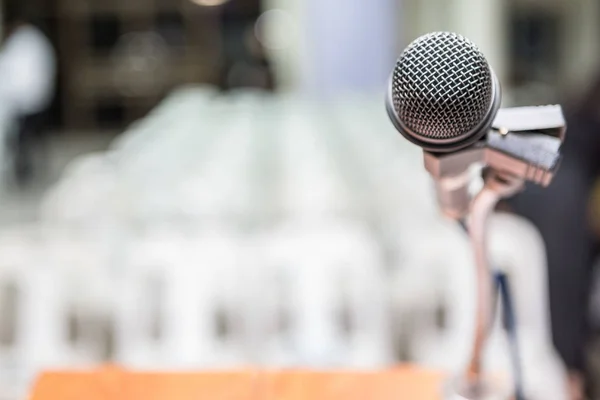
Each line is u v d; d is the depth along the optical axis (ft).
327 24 20.24
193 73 31.30
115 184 7.74
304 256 6.37
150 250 6.34
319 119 12.44
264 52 18.90
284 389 2.45
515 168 2.03
